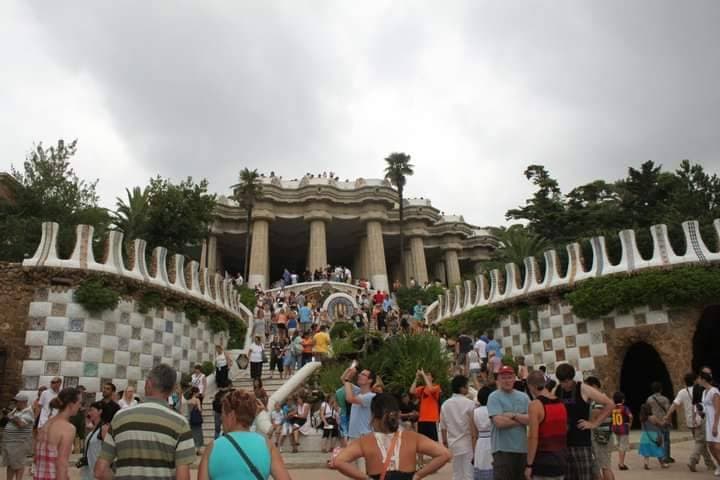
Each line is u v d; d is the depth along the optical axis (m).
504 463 6.59
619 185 47.56
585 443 6.71
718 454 10.24
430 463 4.68
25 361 18.03
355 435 7.96
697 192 41.44
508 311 25.78
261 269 58.25
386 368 17.50
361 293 45.03
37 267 18.69
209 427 17.03
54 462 5.91
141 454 4.61
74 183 34.03
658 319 20.30
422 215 66.25
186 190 40.75
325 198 60.78
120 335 19.80
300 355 22.38
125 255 35.50
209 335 25.44
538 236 46.69
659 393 12.27
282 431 15.41
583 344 21.98
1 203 30.78
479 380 19.78
